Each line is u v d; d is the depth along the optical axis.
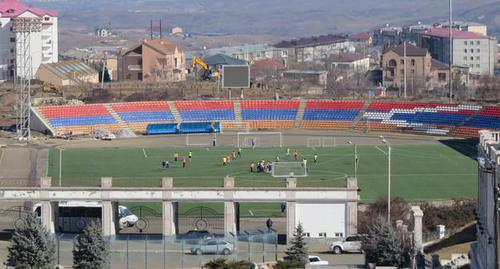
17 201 194.12
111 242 170.62
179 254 163.62
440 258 145.12
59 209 186.00
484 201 121.50
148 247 168.25
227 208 182.25
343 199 179.38
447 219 182.38
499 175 107.19
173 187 183.38
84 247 151.12
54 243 157.62
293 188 180.38
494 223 108.38
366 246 154.75
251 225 195.50
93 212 185.62
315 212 180.12
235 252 164.12
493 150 112.44
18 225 169.50
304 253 158.75
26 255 152.62
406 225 164.62
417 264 146.12
